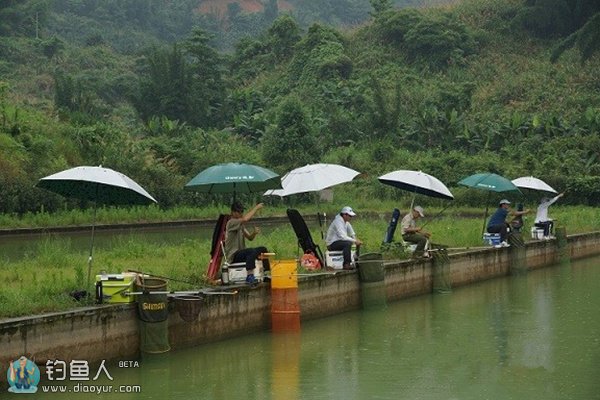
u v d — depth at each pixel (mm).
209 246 31719
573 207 61188
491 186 33219
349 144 81188
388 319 24750
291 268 22391
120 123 83062
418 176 28797
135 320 18781
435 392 17547
